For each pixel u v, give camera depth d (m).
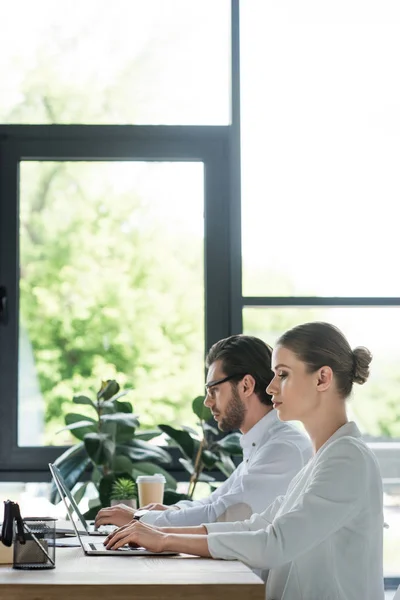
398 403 4.75
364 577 2.38
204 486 4.71
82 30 4.98
